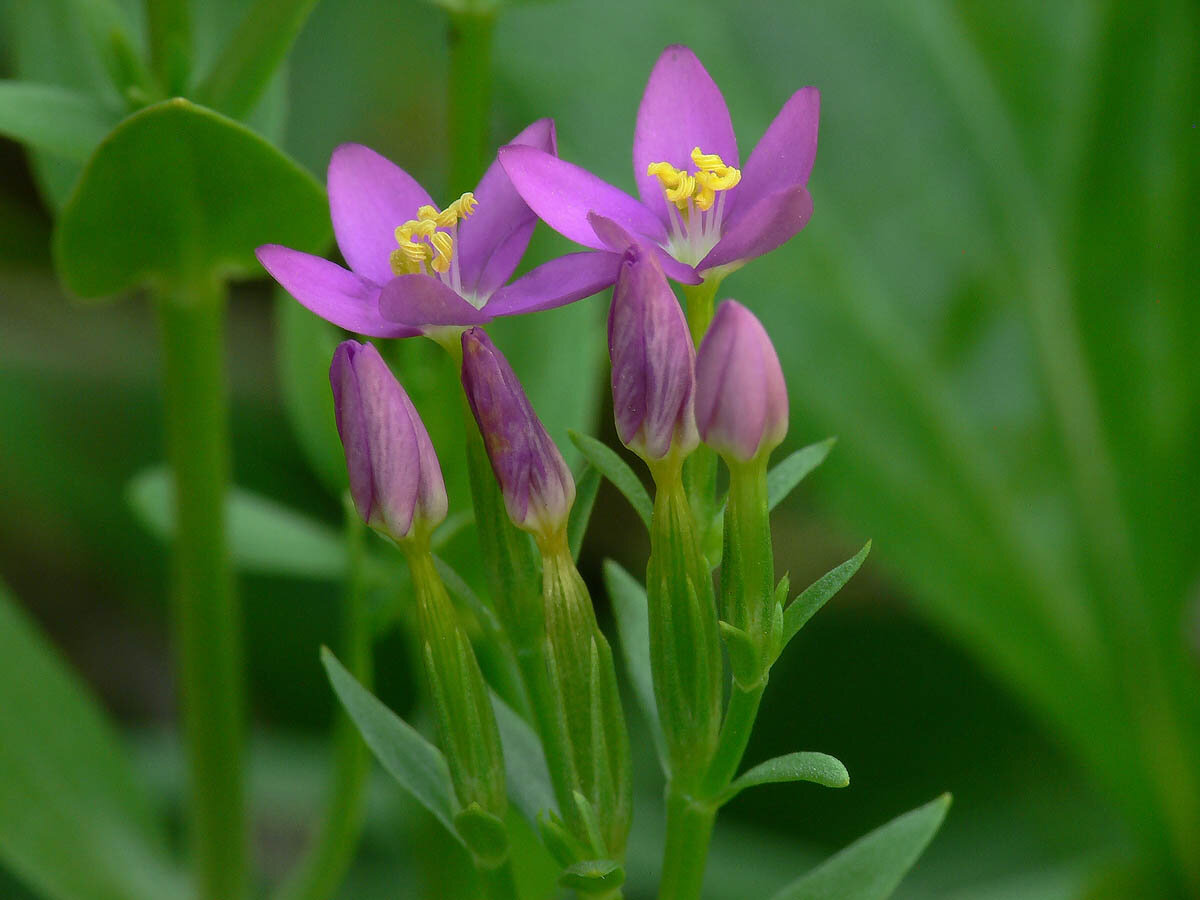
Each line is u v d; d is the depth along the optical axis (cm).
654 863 24
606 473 20
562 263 19
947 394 27
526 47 27
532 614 20
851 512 26
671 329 19
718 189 20
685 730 20
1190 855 24
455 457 22
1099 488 26
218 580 22
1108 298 27
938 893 25
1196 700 25
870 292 27
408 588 22
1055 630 25
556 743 20
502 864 20
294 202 21
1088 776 27
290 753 27
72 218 21
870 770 27
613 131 27
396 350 22
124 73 21
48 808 23
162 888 23
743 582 20
